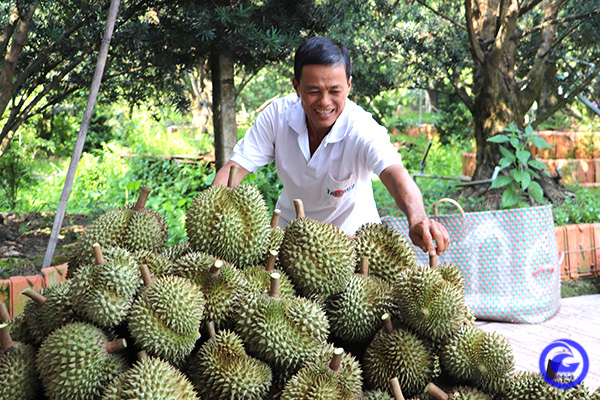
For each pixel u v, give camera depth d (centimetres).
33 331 150
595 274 490
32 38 465
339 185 266
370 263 179
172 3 468
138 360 139
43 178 1035
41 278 355
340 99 213
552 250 401
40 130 1329
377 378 153
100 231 167
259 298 150
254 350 147
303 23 498
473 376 150
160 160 895
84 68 514
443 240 180
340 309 161
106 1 452
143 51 498
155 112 592
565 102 693
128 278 145
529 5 573
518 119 656
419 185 770
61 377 133
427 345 155
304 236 164
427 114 1961
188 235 169
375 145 242
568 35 708
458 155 1277
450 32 729
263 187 665
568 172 896
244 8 468
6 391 136
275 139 269
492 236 393
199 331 152
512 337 370
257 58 507
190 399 133
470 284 396
